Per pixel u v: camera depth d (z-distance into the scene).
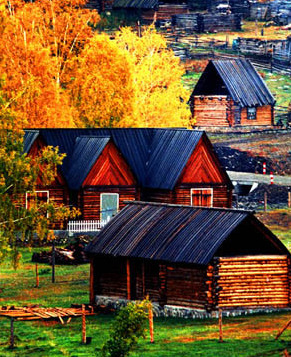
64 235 150.62
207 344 90.38
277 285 104.12
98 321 103.56
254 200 170.75
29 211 120.88
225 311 102.56
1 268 134.75
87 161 155.00
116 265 109.75
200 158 155.62
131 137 160.88
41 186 153.00
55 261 137.25
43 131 158.25
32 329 100.38
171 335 94.56
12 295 117.06
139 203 112.88
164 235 105.94
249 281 103.38
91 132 160.62
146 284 107.00
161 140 159.62
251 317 101.50
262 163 193.38
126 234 108.50
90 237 149.25
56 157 124.88
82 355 89.31
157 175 155.88
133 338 83.12
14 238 119.94
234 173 183.62
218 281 102.44
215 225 104.19
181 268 103.94
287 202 169.88
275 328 95.62
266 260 103.88
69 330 99.44
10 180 121.38
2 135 123.12
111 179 155.12
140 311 83.69
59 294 117.25
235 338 92.06
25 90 136.62
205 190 155.62
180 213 108.50
